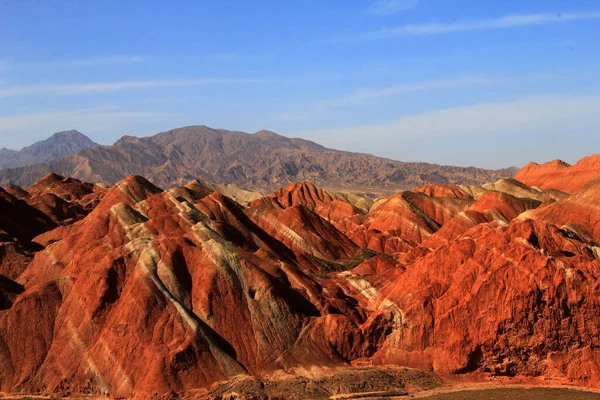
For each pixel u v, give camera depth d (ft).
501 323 327.26
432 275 369.30
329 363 339.98
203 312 350.02
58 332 350.02
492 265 346.13
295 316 356.59
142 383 317.83
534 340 325.83
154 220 440.86
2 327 348.79
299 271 398.01
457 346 333.42
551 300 325.42
